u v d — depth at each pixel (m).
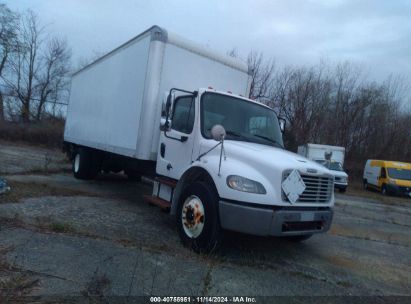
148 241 5.85
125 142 8.17
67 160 17.80
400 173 26.47
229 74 8.55
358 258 6.61
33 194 8.35
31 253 4.73
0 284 3.80
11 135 30.58
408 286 5.41
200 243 5.52
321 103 37.88
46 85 41.78
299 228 5.46
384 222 11.81
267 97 34.94
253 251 6.09
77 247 5.14
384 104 39.78
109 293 3.87
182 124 6.74
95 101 10.54
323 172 5.68
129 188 11.39
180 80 7.67
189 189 5.86
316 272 5.45
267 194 5.13
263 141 6.78
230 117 6.68
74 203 8.02
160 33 7.32
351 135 39.31
